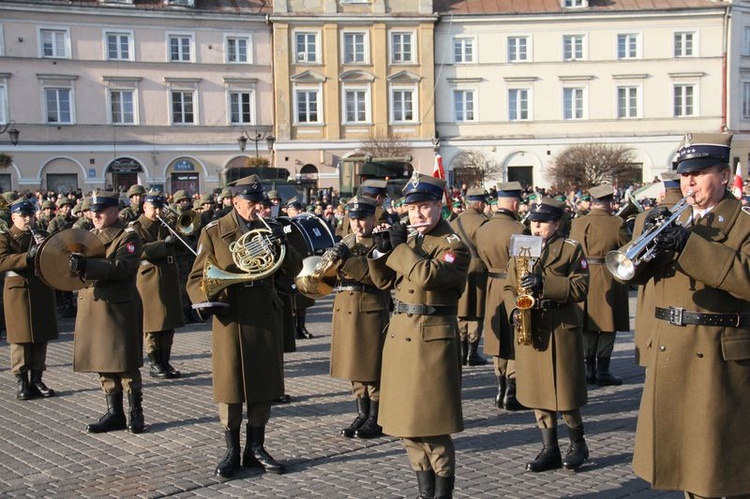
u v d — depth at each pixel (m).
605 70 46.31
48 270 7.46
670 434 4.40
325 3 44.75
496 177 46.28
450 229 5.57
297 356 11.66
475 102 46.47
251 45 45.09
